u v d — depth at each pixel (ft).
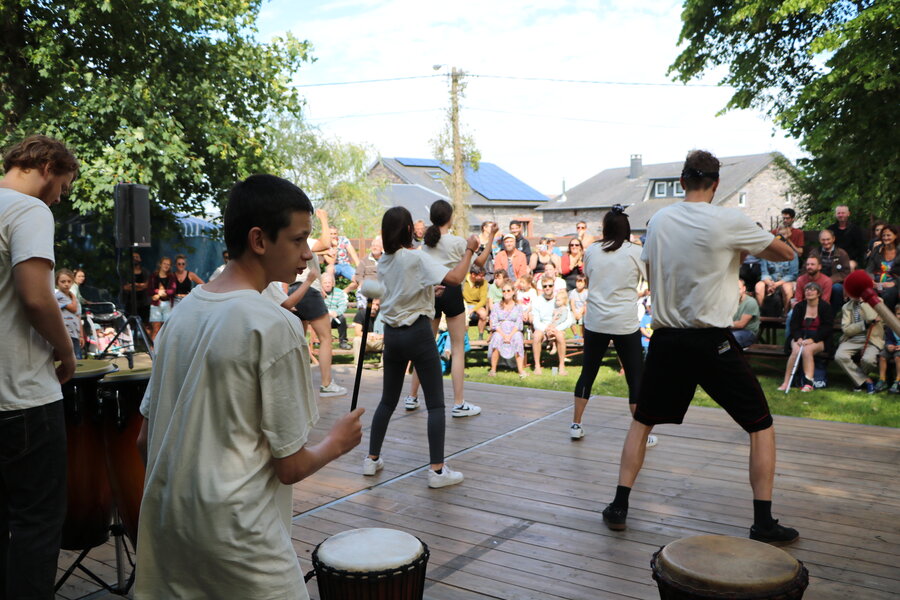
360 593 7.29
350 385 25.26
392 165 177.68
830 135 48.01
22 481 8.04
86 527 10.11
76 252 42.65
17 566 7.93
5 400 7.81
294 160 104.68
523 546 11.67
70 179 8.71
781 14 44.27
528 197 182.91
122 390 9.58
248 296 5.20
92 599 10.23
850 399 23.70
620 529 12.17
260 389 5.08
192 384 5.12
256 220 5.28
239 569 5.11
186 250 48.16
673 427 18.70
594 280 16.76
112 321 35.94
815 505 13.10
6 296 7.84
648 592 10.03
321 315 22.94
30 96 42.32
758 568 6.48
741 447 16.83
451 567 10.96
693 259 11.17
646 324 30.40
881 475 14.70
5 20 39.01
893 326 7.07
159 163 39.73
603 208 166.30
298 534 12.33
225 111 46.19
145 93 39.78
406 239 14.53
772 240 11.12
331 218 107.65
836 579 10.28
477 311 33.53
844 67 43.04
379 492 14.38
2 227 7.73
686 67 58.13
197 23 43.55
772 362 31.17
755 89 56.03
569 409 21.15
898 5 39.55
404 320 14.38
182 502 5.11
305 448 5.38
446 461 16.34
